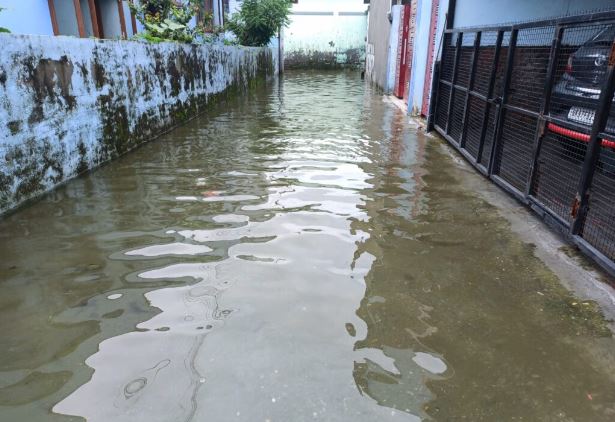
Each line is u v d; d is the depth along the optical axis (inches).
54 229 123.7
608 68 99.7
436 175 180.2
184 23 355.3
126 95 208.8
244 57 475.2
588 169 106.6
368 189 160.9
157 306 88.9
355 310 88.1
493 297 93.8
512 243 119.0
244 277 99.6
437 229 127.3
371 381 69.8
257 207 141.5
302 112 342.3
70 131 164.2
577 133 121.6
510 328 83.8
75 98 167.0
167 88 261.0
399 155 211.6
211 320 84.4
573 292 96.1
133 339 79.1
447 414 64.0
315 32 847.1
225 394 66.8
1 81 127.9
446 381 70.2
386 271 103.4
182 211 137.6
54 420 62.6
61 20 289.1
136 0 353.4
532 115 140.0
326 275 101.0
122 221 129.6
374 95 461.7
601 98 101.7
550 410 65.1
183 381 69.4
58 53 155.6
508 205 146.9
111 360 74.0
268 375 70.6
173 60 269.9
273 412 63.6
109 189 157.2
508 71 158.6
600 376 72.2
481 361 74.9
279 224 128.6
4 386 68.8
